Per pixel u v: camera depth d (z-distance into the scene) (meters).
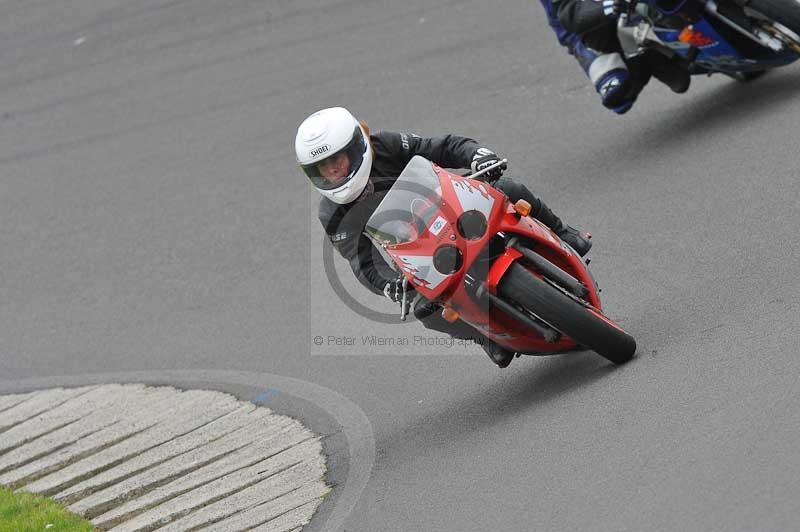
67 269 36.78
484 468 19.06
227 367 28.53
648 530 15.16
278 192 37.44
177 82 48.78
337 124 20.62
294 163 39.09
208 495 22.27
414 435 22.09
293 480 21.97
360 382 25.70
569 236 21.89
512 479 18.22
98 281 35.38
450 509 18.19
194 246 35.62
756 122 29.34
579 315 19.58
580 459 17.81
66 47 56.19
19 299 35.78
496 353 21.36
